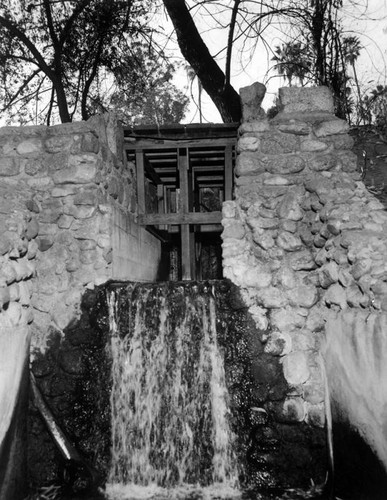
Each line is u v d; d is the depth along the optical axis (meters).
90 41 13.82
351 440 4.93
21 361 5.45
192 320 5.88
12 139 6.31
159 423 5.71
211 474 5.51
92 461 5.55
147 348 5.88
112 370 5.81
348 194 5.75
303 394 5.53
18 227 5.47
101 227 6.11
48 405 5.68
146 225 8.16
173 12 11.52
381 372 4.40
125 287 6.00
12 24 13.23
